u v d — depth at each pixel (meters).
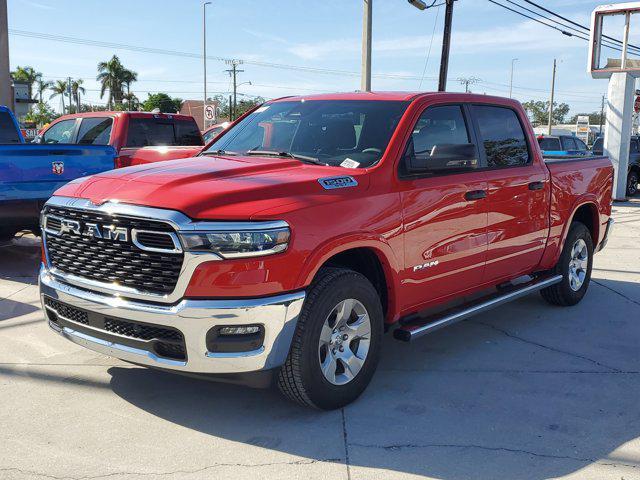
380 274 4.32
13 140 9.02
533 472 3.32
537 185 5.61
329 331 3.85
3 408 3.94
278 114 5.14
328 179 3.97
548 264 6.13
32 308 6.16
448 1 19.53
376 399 4.19
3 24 12.70
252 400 4.12
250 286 3.44
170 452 3.44
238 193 3.58
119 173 4.11
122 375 4.48
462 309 4.97
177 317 3.40
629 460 3.46
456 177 4.75
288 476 3.22
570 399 4.26
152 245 3.49
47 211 4.07
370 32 17.41
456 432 3.74
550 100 58.28
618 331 5.81
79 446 3.49
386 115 4.59
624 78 18.88
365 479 3.21
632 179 21.61
